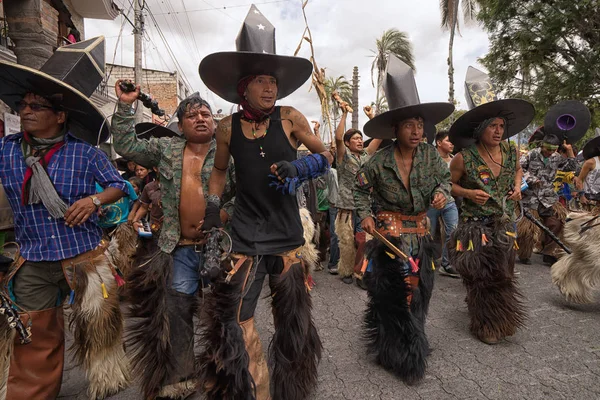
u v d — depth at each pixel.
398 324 2.82
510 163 3.47
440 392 2.67
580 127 5.77
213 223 2.25
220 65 2.26
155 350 2.53
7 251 3.38
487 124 3.37
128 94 2.57
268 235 2.29
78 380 3.00
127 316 2.62
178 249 2.69
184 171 2.66
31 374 2.48
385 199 3.00
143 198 3.98
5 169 2.47
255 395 2.20
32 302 2.50
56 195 2.44
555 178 6.28
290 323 2.31
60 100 2.47
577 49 16.70
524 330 3.60
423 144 3.00
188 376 2.61
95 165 2.61
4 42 6.58
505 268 3.31
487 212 3.46
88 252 2.62
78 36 8.06
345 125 5.04
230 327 2.15
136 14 13.14
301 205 4.80
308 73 2.43
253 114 2.28
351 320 4.02
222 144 2.36
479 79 3.91
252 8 2.44
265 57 2.19
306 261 2.48
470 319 3.56
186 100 2.69
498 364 3.00
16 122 5.90
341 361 3.15
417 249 2.97
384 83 3.04
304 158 2.26
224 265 2.25
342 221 5.37
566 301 4.31
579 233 3.92
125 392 2.78
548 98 16.98
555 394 2.59
